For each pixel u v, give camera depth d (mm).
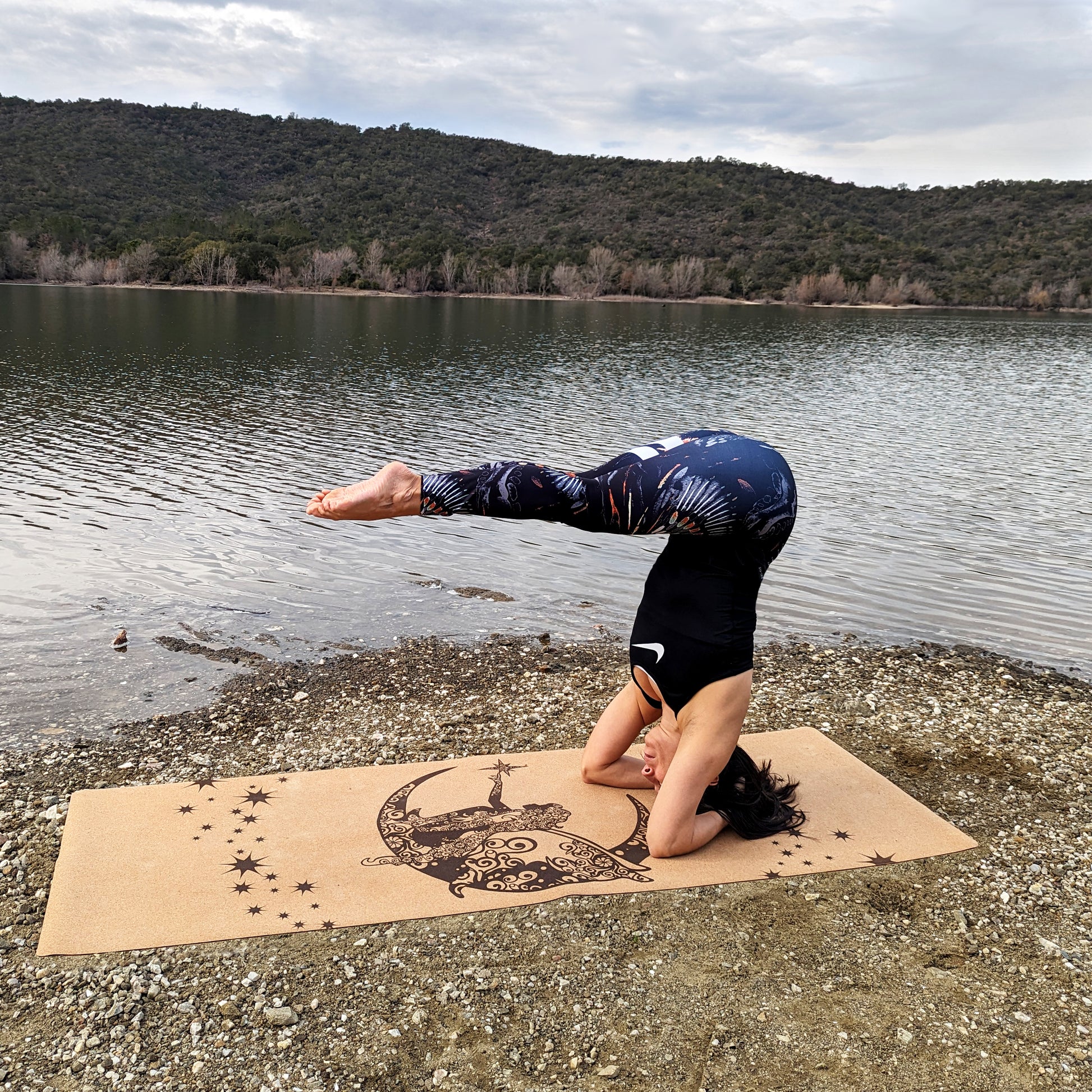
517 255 120125
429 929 3602
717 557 4051
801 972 3461
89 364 27719
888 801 4789
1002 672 7125
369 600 8523
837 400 25922
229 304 67375
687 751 4164
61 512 11352
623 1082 2918
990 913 3885
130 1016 3119
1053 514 13039
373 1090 2861
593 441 17766
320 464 14969
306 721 5754
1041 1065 3037
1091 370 36938
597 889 3896
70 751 5250
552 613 8344
